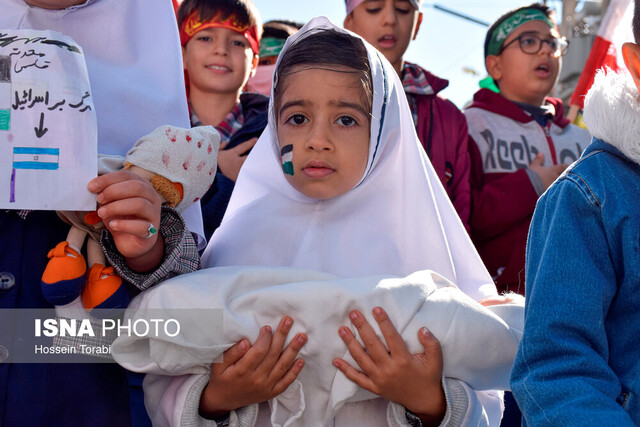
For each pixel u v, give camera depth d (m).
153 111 2.61
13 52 2.25
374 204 2.69
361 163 2.60
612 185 2.03
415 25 4.41
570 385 1.84
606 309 1.98
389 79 2.73
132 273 2.33
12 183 2.17
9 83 2.21
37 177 2.19
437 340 2.31
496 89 4.91
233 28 4.12
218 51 4.07
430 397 2.31
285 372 2.30
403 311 2.31
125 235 2.23
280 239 2.69
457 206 3.93
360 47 2.66
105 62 2.58
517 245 3.94
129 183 2.23
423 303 2.36
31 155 2.19
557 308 1.93
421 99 4.10
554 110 4.58
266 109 4.15
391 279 2.36
